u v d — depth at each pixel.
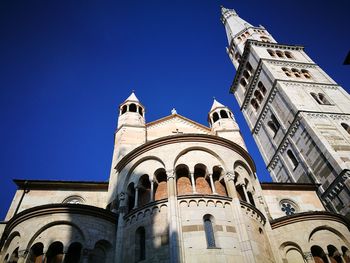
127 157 24.84
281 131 41.91
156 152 23.34
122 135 30.53
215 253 17.08
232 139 32.59
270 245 20.84
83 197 27.14
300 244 22.67
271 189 30.97
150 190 22.03
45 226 19.36
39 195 26.39
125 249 19.19
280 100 42.59
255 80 50.38
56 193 26.88
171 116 35.75
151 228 19.00
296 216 24.17
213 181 22.25
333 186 30.36
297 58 52.59
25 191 26.38
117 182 24.50
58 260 18.59
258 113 49.66
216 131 34.03
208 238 18.17
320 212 24.59
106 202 26.53
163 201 19.88
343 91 43.94
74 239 19.08
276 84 43.75
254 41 54.06
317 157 33.78
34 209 19.95
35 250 18.84
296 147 37.72
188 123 35.56
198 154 23.09
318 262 22.42
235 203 19.97
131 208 22.23
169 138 23.86
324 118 37.31
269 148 45.47
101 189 27.91
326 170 32.12
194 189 20.67
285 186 31.50
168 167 21.83
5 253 19.58
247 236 18.12
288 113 40.28
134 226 19.88
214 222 18.73
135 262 18.08
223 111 36.84
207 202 19.58
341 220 25.03
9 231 20.62
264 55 51.12
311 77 46.94
